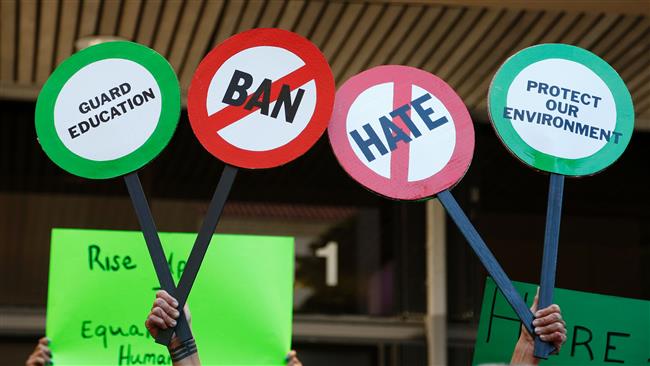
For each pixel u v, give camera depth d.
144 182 12.54
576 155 6.71
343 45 11.60
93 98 6.39
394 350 12.49
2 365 11.93
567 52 6.81
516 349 6.40
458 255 12.77
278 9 10.71
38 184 12.48
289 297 7.46
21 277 12.22
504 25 10.94
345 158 6.42
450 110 6.59
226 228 12.52
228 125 6.34
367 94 6.53
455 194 12.95
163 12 10.78
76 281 7.30
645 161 13.48
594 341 7.43
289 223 12.65
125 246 7.40
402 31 11.12
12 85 12.62
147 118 6.38
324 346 12.41
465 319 12.62
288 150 6.36
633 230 13.29
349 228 12.74
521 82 6.71
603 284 13.09
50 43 11.55
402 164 6.48
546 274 6.44
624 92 6.84
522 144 6.64
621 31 11.02
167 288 6.12
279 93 6.40
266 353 7.36
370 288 12.62
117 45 6.44
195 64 12.08
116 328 7.29
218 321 7.34
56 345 7.21
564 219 13.18
